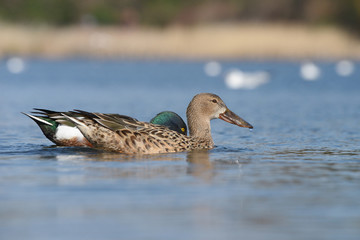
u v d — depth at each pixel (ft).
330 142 47.67
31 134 52.06
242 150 43.14
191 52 172.86
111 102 80.84
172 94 92.63
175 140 42.57
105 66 152.25
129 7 237.86
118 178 32.01
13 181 31.14
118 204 26.58
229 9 245.45
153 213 25.26
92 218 24.52
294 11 242.78
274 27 179.83
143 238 22.17
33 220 24.25
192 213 25.27
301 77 129.49
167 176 32.63
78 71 137.69
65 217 24.64
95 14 227.20
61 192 28.71
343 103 81.10
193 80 120.57
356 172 34.22
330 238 22.29
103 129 41.37
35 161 37.27
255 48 173.37
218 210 25.77
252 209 25.95
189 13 243.60
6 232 22.80
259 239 22.15
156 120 46.52
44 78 121.29
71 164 36.22
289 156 40.22
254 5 247.29
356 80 122.42
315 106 77.56
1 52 169.48
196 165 36.29
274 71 129.18
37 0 226.79
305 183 31.12
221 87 107.86
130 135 41.16
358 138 50.01
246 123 45.32
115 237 22.25
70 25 226.99
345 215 25.08
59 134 42.32
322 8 235.61
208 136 44.98
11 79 118.93
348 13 226.79
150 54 173.58
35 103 79.51
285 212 25.52
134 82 114.42
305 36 176.24
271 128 57.16
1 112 69.56
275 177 32.71
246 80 108.58
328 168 35.58
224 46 172.76
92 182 30.91
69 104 78.38
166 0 244.63
